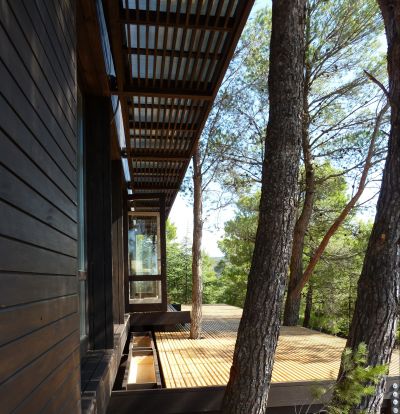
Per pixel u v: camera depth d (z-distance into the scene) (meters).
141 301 7.58
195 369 4.55
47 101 1.49
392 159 3.23
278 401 3.89
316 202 11.28
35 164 1.32
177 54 3.72
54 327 1.52
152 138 5.92
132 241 7.84
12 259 1.07
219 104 8.72
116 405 3.68
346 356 2.75
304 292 14.23
